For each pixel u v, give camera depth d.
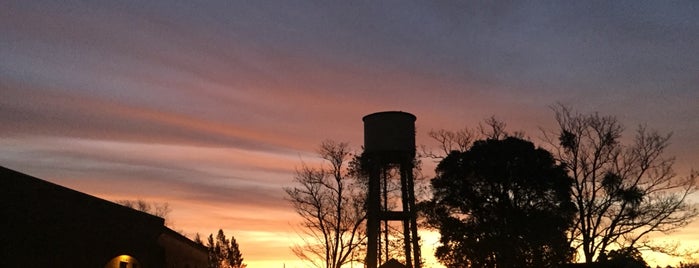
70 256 24.88
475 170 50.22
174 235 35.78
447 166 51.88
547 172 47.28
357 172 48.12
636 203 44.03
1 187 21.64
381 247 45.72
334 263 48.47
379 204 41.38
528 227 47.66
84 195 26.16
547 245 47.12
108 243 27.38
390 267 39.78
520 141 50.19
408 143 40.78
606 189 45.12
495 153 49.41
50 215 24.03
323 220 49.12
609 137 46.03
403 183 42.19
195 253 45.16
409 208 41.91
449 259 50.56
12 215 22.12
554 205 48.28
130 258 29.62
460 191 51.00
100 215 27.09
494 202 50.50
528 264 47.22
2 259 21.52
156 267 31.00
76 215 25.55
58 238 24.31
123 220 28.64
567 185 47.09
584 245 45.34
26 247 22.66
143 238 30.08
